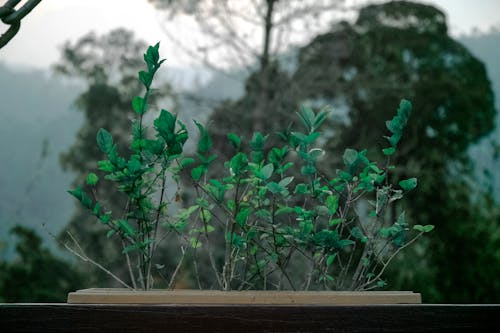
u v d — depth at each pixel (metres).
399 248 0.98
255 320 0.75
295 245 0.95
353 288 0.97
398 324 0.77
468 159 12.30
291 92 10.55
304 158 0.95
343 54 11.55
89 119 13.42
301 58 11.26
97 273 10.78
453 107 12.24
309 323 0.76
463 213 11.64
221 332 0.75
